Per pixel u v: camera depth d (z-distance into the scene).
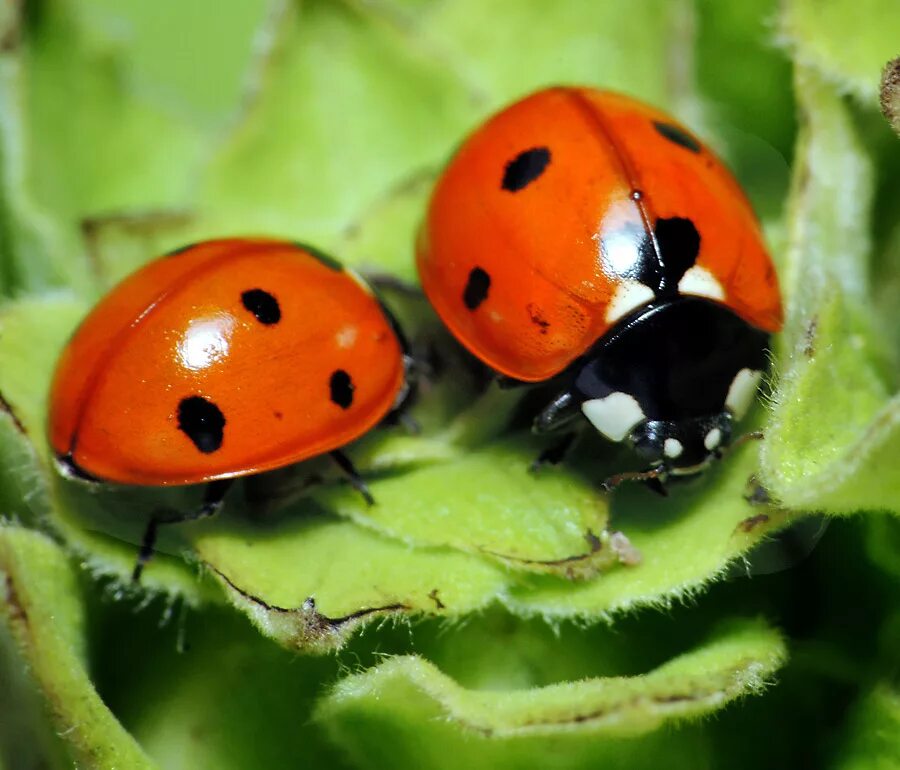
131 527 0.05
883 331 0.05
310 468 0.05
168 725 0.05
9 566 0.05
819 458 0.05
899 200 0.05
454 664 0.05
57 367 0.05
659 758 0.05
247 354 0.05
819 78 0.05
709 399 0.05
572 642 0.05
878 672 0.05
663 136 0.05
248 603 0.05
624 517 0.05
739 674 0.05
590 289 0.05
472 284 0.05
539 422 0.05
